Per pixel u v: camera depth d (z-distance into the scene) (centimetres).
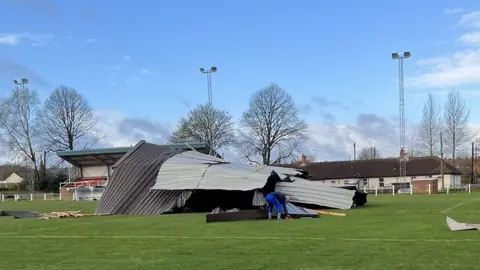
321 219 1923
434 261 922
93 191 5875
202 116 8725
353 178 8794
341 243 1195
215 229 1611
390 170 8794
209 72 6744
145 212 2583
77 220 2194
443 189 6262
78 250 1180
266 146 8531
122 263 978
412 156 9494
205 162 2750
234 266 918
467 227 1399
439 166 8412
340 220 1861
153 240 1345
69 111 8338
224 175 2555
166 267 925
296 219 1941
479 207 2527
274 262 951
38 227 1855
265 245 1188
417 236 1288
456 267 864
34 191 8006
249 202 2605
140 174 2748
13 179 11875
